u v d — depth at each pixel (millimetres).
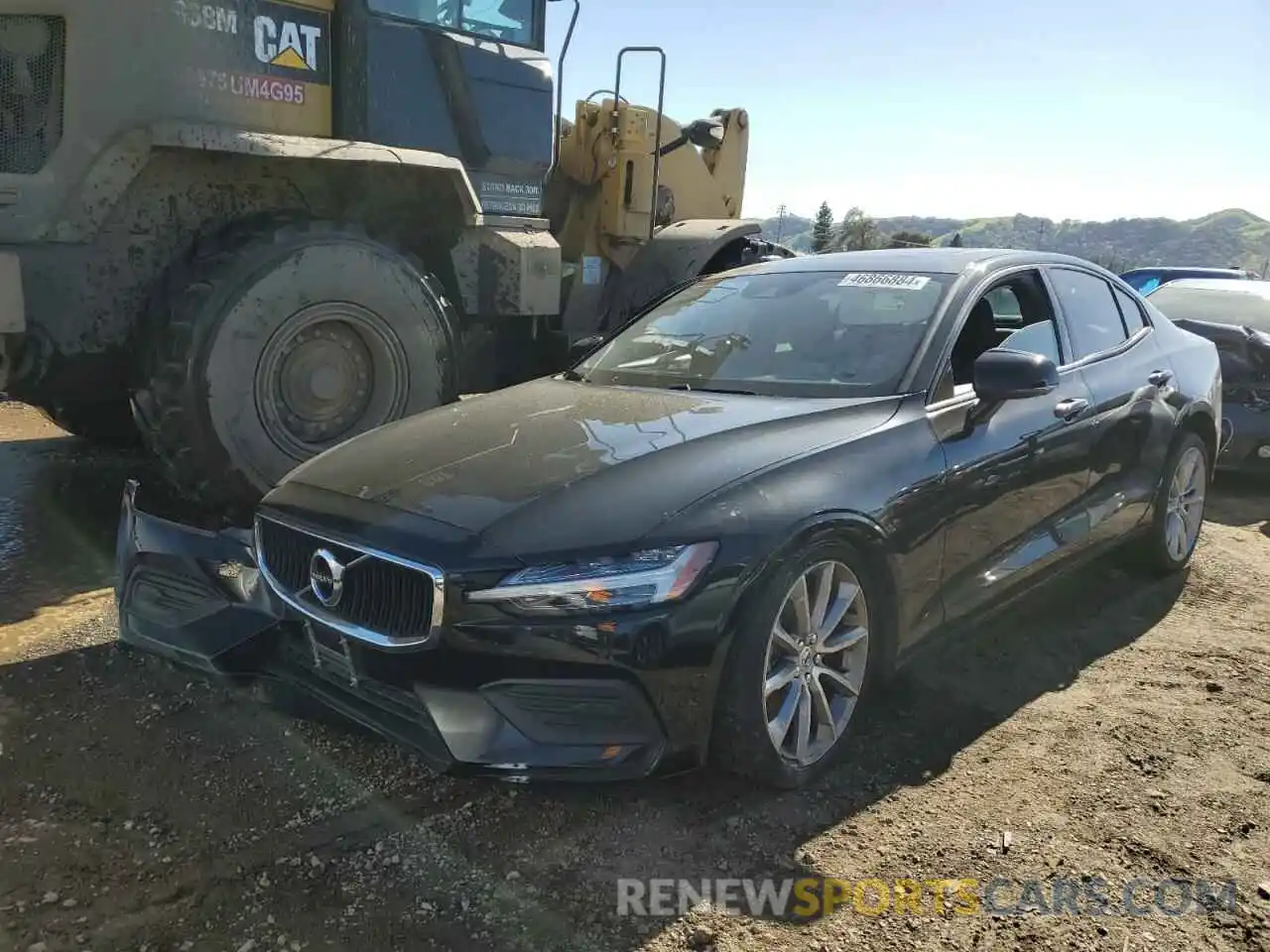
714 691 2717
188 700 3469
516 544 2607
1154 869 2678
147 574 3396
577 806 2904
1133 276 14969
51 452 7074
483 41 6062
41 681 3561
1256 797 3035
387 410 5473
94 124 4691
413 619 2654
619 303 7844
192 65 4906
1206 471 5254
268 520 3082
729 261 8117
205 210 5215
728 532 2715
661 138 8492
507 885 2547
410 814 2852
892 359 3633
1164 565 4957
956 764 3195
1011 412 3744
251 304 4879
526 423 3381
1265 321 7773
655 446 3043
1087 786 3076
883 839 2779
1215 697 3725
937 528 3311
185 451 4891
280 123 5281
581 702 2594
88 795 2875
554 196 7688
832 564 2979
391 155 5383
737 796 2963
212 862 2598
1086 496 4195
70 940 2291
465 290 6133
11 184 4578
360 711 2820
